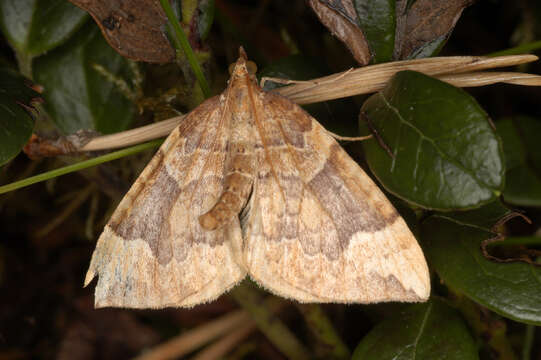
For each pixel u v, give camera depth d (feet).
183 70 0.27
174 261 0.26
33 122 0.26
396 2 0.26
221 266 0.26
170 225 0.26
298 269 0.26
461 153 0.24
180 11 0.27
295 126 0.26
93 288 0.34
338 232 0.26
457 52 0.33
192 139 0.27
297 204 0.26
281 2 0.33
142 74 0.29
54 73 0.29
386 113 0.25
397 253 0.25
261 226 0.26
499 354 0.28
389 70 0.26
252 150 0.26
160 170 0.26
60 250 0.34
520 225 0.32
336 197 0.26
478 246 0.26
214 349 0.32
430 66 0.26
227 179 0.26
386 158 0.25
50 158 0.32
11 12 0.28
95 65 0.29
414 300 0.25
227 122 0.27
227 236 0.26
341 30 0.26
